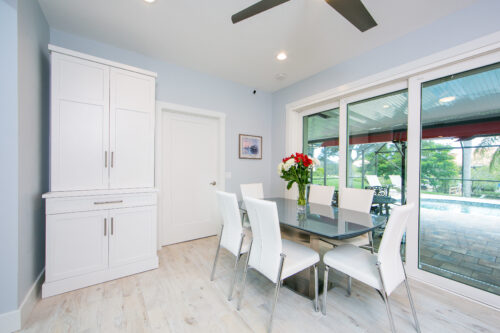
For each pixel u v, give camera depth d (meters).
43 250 1.90
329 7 1.79
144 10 1.87
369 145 2.58
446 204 1.93
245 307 1.61
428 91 2.04
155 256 2.22
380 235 2.52
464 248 1.84
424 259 2.04
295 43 2.33
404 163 2.27
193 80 3.04
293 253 1.62
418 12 1.82
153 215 2.21
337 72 2.78
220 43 2.37
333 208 2.21
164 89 2.79
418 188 2.06
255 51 2.52
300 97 3.35
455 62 1.83
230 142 3.44
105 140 2.04
